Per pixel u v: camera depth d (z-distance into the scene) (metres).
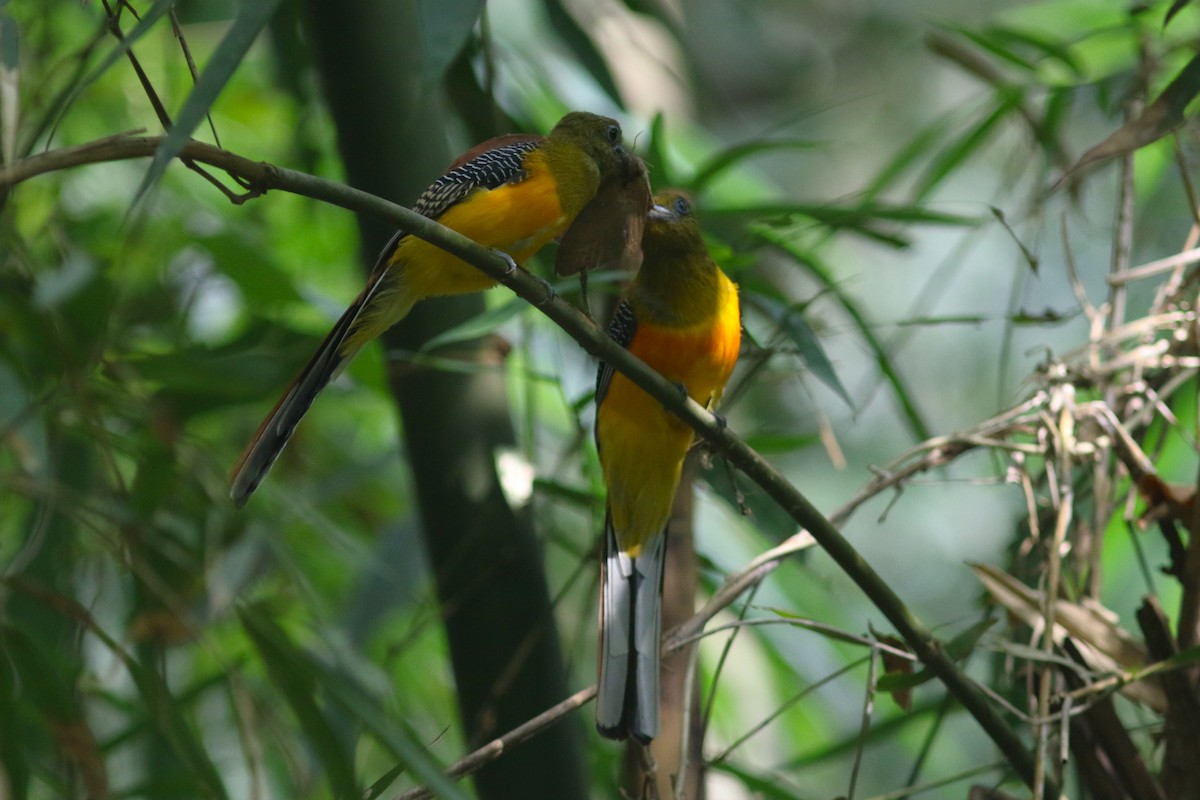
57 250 9.60
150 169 4.11
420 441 8.34
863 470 17.84
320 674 6.27
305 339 9.56
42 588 6.71
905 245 8.91
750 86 23.44
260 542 8.50
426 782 5.46
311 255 11.90
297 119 11.32
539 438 10.91
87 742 6.47
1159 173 11.42
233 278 9.71
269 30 10.34
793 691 11.04
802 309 8.04
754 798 8.15
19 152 5.85
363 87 8.06
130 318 9.70
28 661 6.59
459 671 8.20
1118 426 7.62
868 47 24.05
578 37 10.29
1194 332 7.90
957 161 9.80
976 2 23.62
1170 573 7.52
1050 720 6.43
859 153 23.17
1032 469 9.77
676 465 7.97
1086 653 7.15
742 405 16.70
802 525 6.32
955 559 16.97
